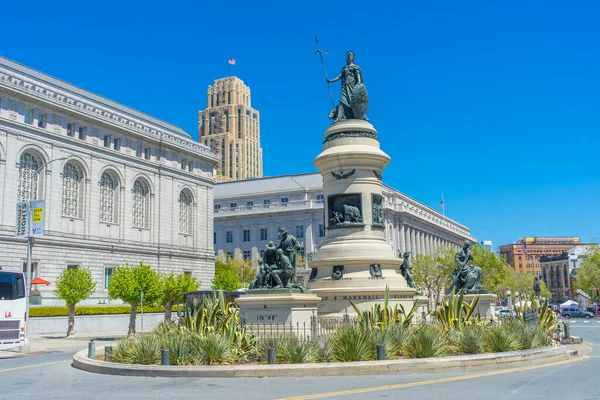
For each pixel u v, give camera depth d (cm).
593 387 1459
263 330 2370
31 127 6575
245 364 1814
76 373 1955
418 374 1697
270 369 1677
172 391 1464
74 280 5038
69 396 1443
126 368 1809
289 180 13775
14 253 6297
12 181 6331
